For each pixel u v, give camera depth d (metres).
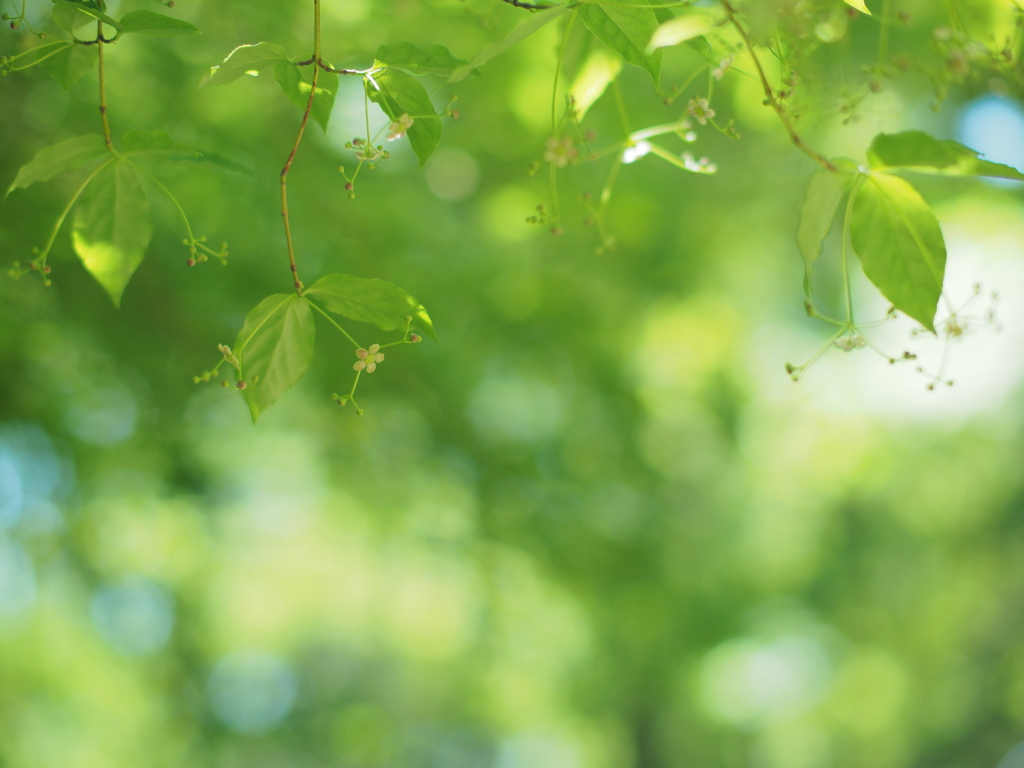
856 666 10.29
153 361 2.78
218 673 8.59
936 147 1.33
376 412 3.11
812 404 6.79
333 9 1.94
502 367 3.41
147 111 2.38
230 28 2.06
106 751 5.67
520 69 2.35
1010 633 10.15
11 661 5.12
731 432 4.56
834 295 5.01
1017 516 9.11
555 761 13.69
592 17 1.35
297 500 4.68
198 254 1.38
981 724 10.91
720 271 4.11
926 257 1.35
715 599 6.29
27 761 5.04
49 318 2.65
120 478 3.26
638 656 6.37
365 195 2.82
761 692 10.46
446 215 3.14
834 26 1.38
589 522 3.46
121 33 1.37
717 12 1.33
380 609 7.11
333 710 10.90
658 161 3.12
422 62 1.36
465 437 3.22
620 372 3.48
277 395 1.35
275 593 7.02
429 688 10.77
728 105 2.65
